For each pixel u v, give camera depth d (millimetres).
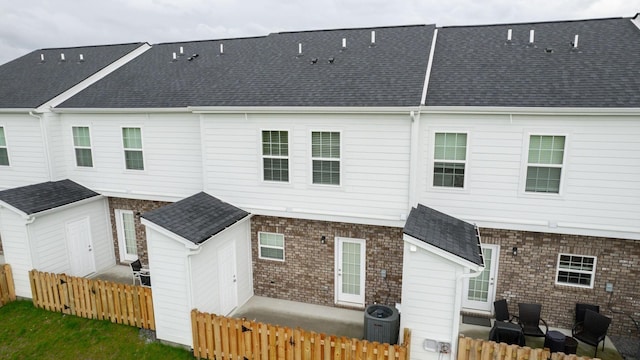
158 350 9117
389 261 10445
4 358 8914
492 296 10281
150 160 12570
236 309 11023
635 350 8797
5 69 17344
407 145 9539
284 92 11062
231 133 11070
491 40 12312
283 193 10891
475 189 9562
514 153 9125
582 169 8766
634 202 8578
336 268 11008
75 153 13570
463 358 7629
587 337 8594
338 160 10188
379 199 10031
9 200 10938
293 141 10469
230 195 11477
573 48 10922
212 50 15812
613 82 9148
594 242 9188
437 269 8000
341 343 7582
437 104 9398
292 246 11312
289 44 14656
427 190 9906
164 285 9148
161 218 9070
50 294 10719
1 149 14008
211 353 8695
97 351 9078
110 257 14062
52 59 17531
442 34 13406
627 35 11109
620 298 9242
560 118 8656
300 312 10844
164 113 11977
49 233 11695
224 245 10289
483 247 10078
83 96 13703
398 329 9102
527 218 9344
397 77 10672
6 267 11258
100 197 13406
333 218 10484
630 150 8398
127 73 15180
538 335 8789
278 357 8125
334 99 10133
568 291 9555
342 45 13477
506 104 8977
